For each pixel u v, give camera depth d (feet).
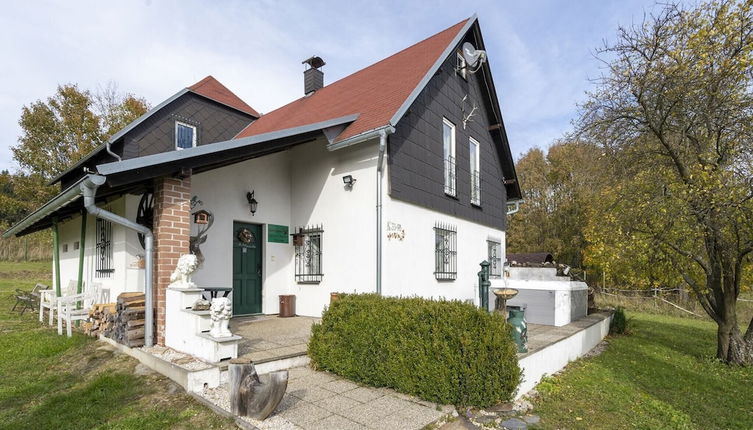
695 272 32.99
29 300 32.89
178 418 12.60
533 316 30.55
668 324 48.19
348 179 26.61
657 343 34.65
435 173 30.63
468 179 36.01
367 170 26.02
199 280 25.22
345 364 16.35
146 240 17.57
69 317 22.40
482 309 15.20
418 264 28.07
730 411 18.79
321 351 17.26
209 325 16.20
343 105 32.12
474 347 14.20
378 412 13.20
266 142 21.85
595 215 38.88
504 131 42.11
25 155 65.46
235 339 15.57
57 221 30.81
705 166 24.80
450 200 32.50
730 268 27.76
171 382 14.96
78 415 12.91
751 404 19.86
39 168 66.33
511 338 15.31
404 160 27.14
